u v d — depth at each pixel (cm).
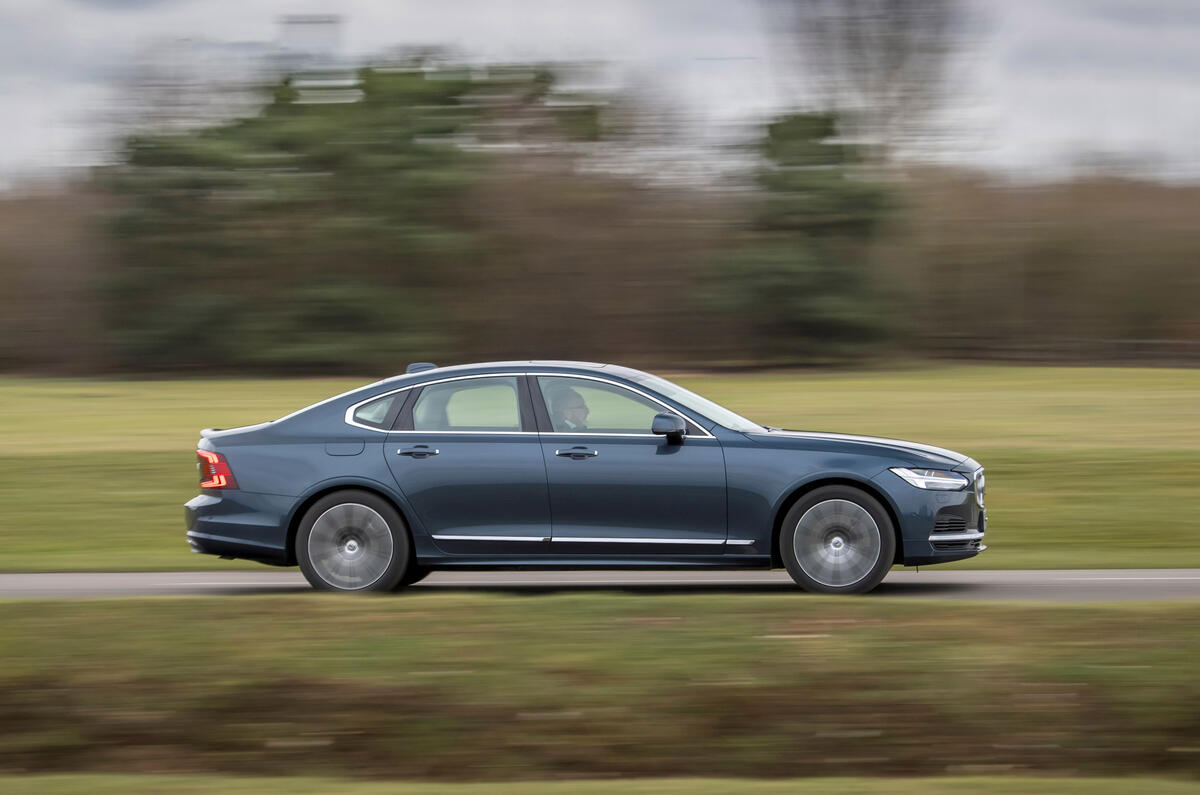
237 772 927
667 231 7000
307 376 6750
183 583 1590
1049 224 7781
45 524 2162
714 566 1284
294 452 1310
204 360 6931
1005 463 2481
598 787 830
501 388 1319
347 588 1296
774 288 6762
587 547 1284
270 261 6794
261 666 988
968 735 920
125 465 2612
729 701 942
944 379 5734
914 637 1016
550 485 1281
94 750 945
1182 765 897
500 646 1011
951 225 7750
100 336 7006
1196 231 7762
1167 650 986
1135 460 2494
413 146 6775
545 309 6969
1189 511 2119
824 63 6812
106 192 6900
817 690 949
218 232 6788
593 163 7019
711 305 6831
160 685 975
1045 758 906
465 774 916
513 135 6938
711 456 1277
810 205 6738
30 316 7162
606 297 7019
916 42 6725
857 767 908
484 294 6969
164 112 6900
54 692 975
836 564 1266
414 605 1115
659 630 1038
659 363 7000
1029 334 7806
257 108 6912
